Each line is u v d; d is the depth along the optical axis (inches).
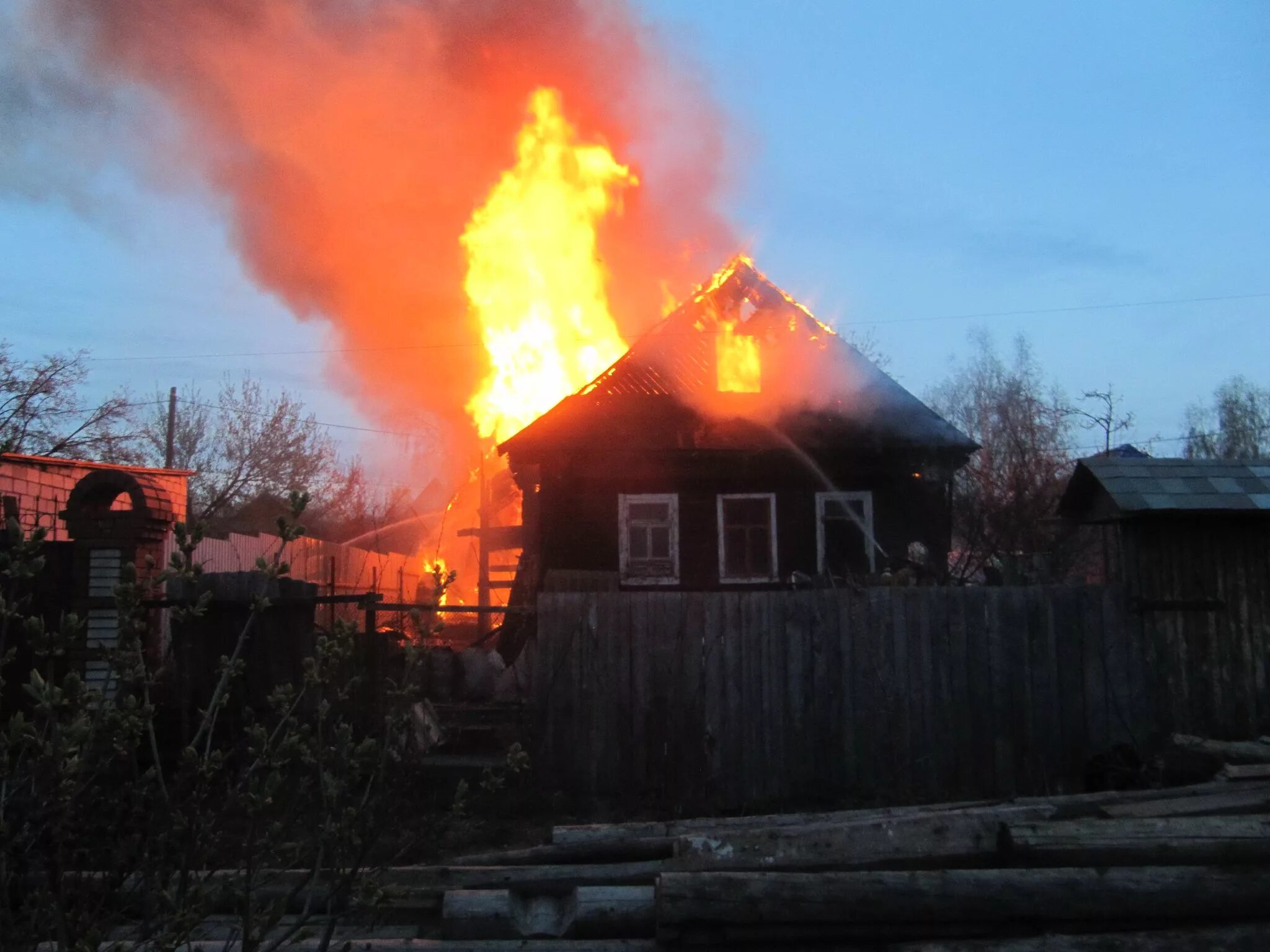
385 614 625.6
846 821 241.1
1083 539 716.0
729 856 206.5
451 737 345.1
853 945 193.6
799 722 340.5
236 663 135.7
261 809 128.9
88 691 121.2
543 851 233.3
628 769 337.1
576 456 690.2
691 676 341.1
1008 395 1182.9
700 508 690.2
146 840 124.4
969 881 191.3
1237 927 188.2
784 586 678.5
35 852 117.8
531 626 517.0
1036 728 341.4
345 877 134.4
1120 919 191.5
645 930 202.7
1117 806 225.1
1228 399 1685.5
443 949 194.2
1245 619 348.5
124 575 128.3
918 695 341.7
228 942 138.9
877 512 690.2
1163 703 343.6
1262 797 227.9
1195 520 351.3
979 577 665.6
